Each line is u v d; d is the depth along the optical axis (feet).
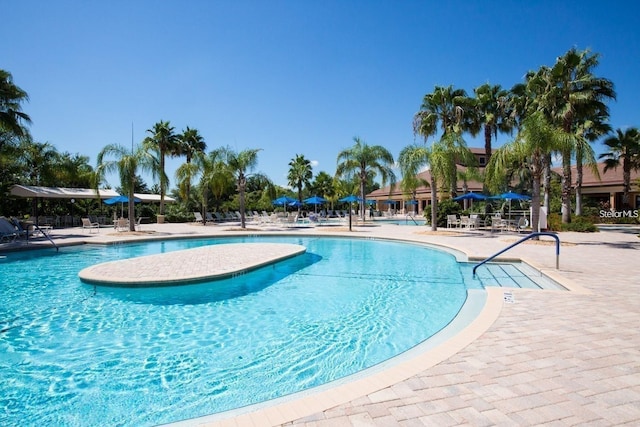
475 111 89.35
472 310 19.77
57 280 29.73
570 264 30.89
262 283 28.71
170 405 11.60
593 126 80.02
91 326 19.01
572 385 10.16
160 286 25.79
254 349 16.08
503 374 10.84
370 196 164.86
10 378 13.48
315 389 11.72
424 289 26.71
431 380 10.50
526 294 20.44
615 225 84.07
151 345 16.56
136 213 100.68
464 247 43.47
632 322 15.65
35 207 85.66
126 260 33.47
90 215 99.35
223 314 20.97
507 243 47.47
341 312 21.35
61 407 11.54
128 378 13.42
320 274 32.09
